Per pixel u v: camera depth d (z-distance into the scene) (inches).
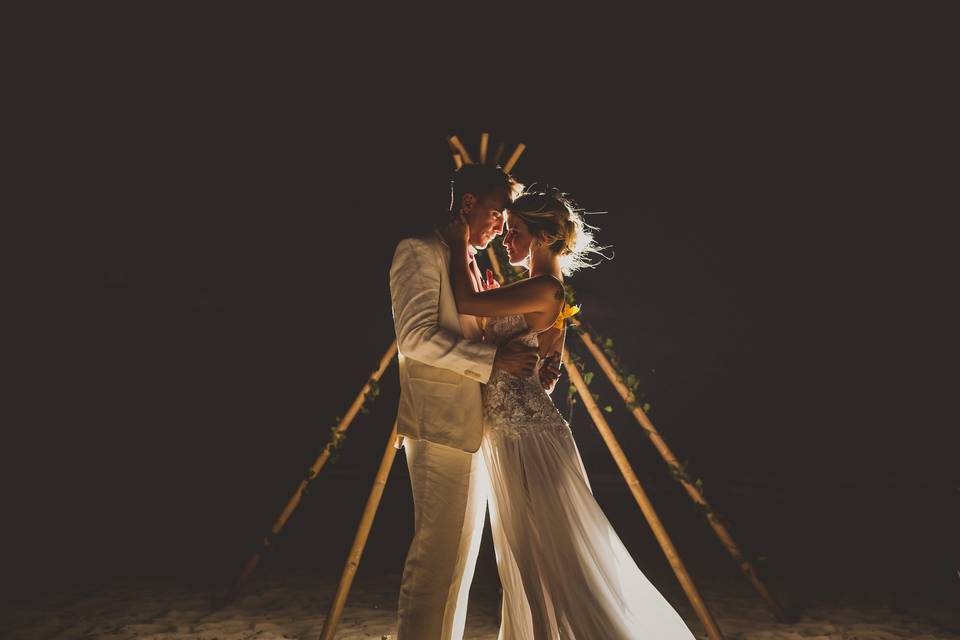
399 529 298.0
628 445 514.9
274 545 262.4
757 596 197.6
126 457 445.4
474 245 115.6
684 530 297.7
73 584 201.3
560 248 116.3
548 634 99.1
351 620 170.6
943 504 348.2
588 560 102.5
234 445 491.5
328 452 168.2
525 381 109.3
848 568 232.8
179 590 197.2
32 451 431.5
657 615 104.7
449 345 101.9
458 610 108.3
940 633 165.5
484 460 109.0
